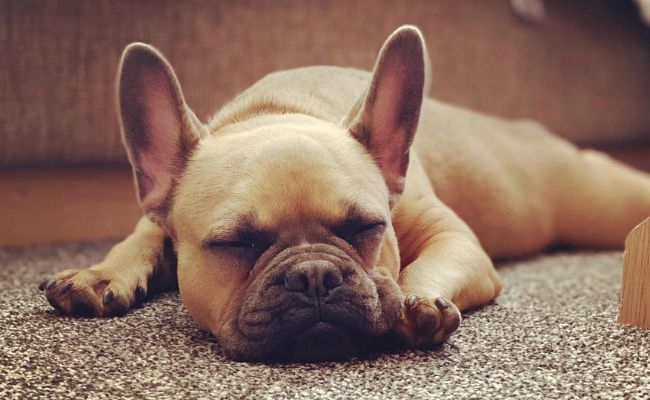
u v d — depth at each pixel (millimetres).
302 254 905
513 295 1139
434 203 1135
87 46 1468
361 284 902
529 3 1747
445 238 1088
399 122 1014
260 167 938
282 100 1089
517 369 896
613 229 1423
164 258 1087
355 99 1146
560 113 1824
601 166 1442
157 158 1003
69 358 907
